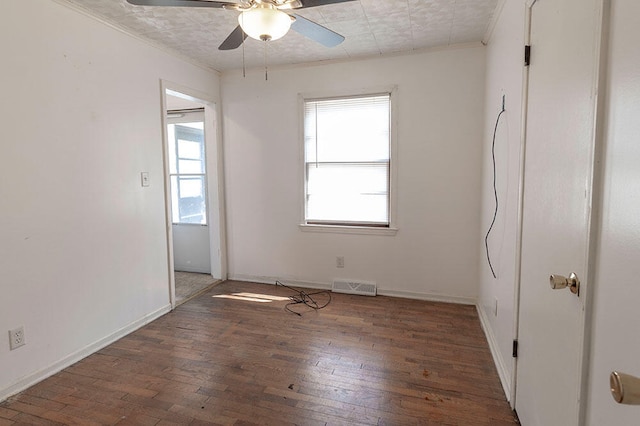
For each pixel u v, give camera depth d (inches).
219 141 160.9
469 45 127.1
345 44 126.6
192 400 79.5
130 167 113.8
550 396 52.7
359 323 119.3
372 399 79.3
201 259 178.7
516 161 76.4
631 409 29.8
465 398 79.4
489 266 109.3
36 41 85.1
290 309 132.3
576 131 44.3
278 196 157.1
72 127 94.6
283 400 79.2
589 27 40.7
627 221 31.5
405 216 140.9
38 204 86.7
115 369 92.5
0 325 79.3
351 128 145.3
